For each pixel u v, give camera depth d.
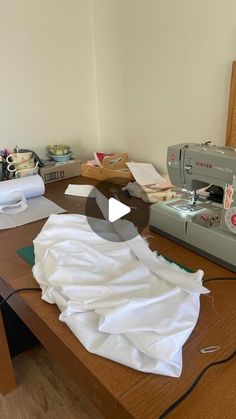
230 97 1.28
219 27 1.26
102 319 0.62
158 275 0.77
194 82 1.43
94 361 0.60
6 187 1.37
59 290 0.73
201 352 0.62
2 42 1.54
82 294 0.69
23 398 1.35
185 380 0.56
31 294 0.80
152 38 1.53
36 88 1.72
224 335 0.66
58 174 1.71
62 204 1.39
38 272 0.81
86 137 2.04
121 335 0.61
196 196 1.10
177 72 1.48
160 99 1.61
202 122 1.46
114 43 1.74
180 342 0.59
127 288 0.71
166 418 0.50
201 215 1.01
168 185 1.47
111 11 1.68
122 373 0.57
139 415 0.50
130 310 0.64
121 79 1.78
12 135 1.72
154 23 1.50
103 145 2.09
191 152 0.98
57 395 1.37
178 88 1.51
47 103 1.79
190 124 1.52
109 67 1.83
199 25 1.33
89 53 1.87
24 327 1.49
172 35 1.44
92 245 0.90
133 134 1.84
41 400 1.34
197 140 1.51
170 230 1.04
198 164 0.96
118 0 1.62
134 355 0.58
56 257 0.79
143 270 0.78
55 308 0.74
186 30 1.38
